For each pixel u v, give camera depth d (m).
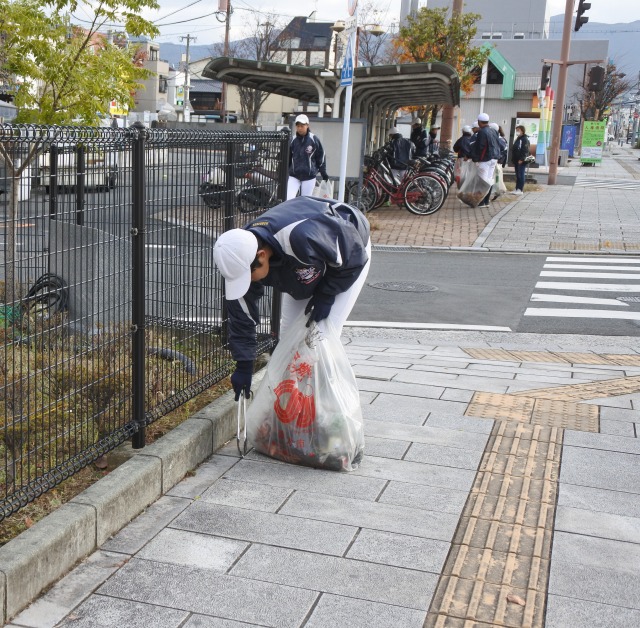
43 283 3.56
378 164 17.66
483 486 4.07
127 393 3.98
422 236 15.00
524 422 5.07
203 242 4.79
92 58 7.48
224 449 4.49
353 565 3.26
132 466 3.73
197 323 4.83
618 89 76.56
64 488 3.64
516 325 9.00
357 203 16.34
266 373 4.34
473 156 18.67
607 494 4.02
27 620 2.83
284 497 3.88
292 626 2.84
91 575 3.14
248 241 3.72
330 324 4.27
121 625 2.82
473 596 3.04
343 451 4.17
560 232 15.77
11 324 3.26
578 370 6.60
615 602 3.04
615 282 11.50
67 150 3.44
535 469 4.31
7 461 3.40
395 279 11.41
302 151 12.95
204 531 3.52
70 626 2.81
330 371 4.21
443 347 7.74
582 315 9.50
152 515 3.66
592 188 26.16
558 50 66.19
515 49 66.56
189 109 66.88
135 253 3.86
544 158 44.50
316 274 3.89
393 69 16.62
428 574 3.21
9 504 3.06
